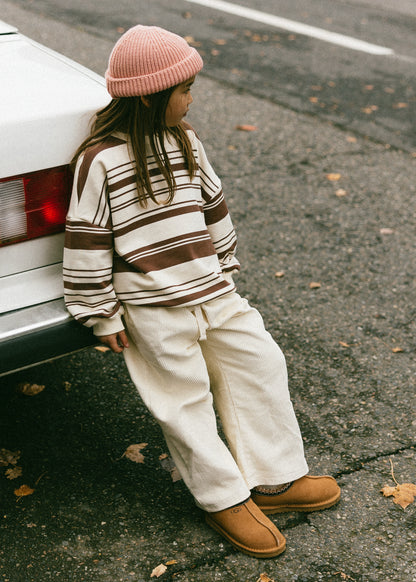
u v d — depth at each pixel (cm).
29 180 215
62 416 288
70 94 222
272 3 948
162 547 233
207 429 225
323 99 639
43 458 267
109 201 206
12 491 253
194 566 226
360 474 263
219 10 897
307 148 542
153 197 204
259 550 226
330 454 271
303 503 243
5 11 827
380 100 643
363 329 345
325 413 292
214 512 229
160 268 210
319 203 462
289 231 429
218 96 630
